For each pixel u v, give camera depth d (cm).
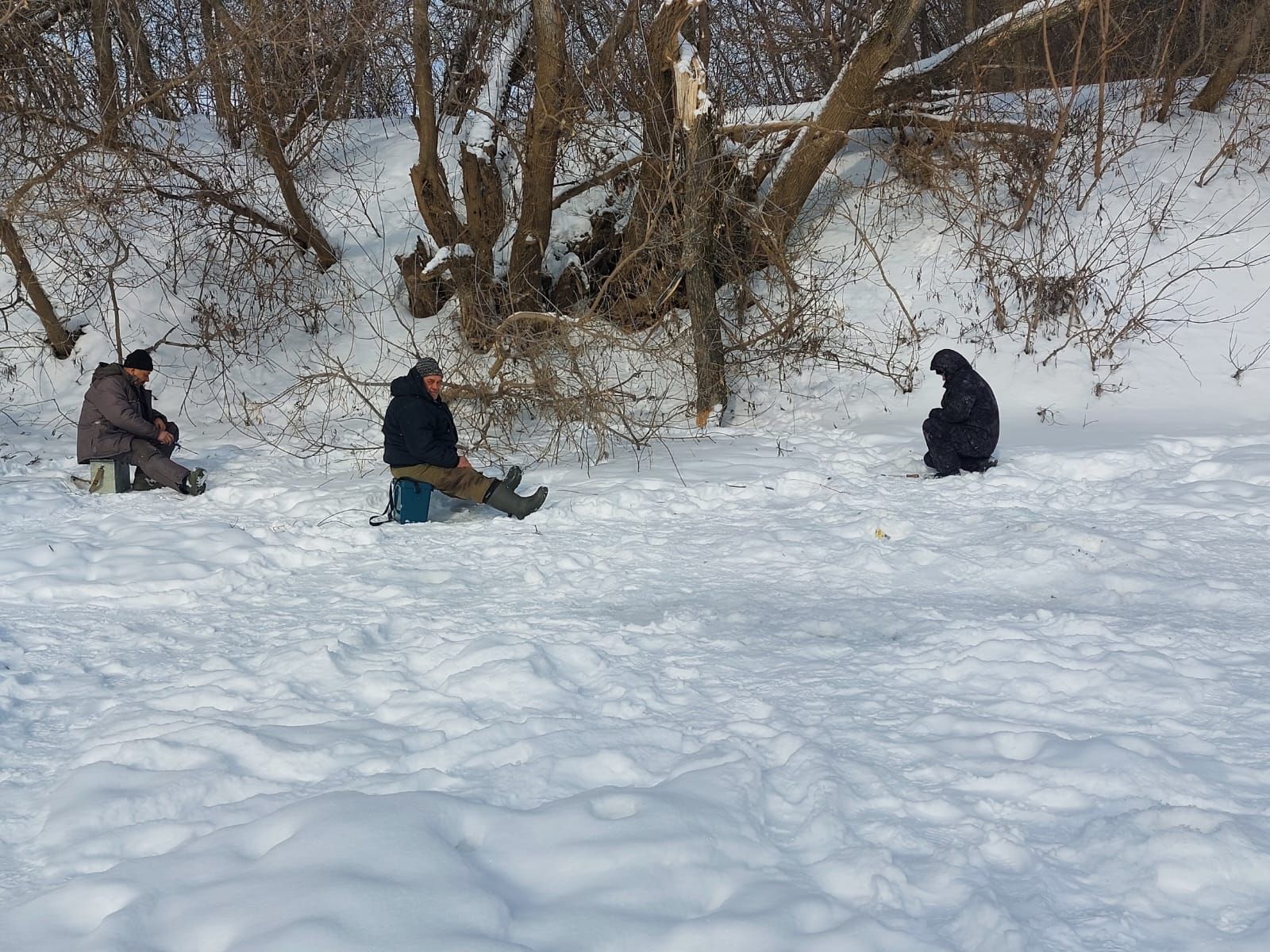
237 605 540
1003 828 268
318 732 350
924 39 2259
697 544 654
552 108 1211
